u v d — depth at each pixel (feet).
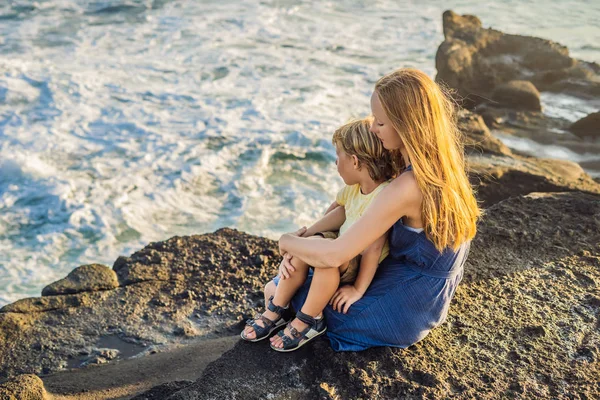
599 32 74.90
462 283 12.83
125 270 15.38
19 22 66.33
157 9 72.38
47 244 31.58
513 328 11.50
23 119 44.91
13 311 13.84
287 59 61.05
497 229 14.61
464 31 57.16
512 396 10.03
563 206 15.83
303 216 34.94
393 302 10.19
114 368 12.41
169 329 13.60
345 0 81.30
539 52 55.16
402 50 66.08
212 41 64.49
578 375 10.43
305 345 10.86
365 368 10.39
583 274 13.10
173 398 9.98
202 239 16.49
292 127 45.39
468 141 35.17
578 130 45.19
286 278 10.40
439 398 9.93
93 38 63.67
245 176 38.65
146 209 34.81
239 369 10.54
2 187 36.17
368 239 9.38
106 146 41.50
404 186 9.27
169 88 52.37
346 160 9.98
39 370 12.56
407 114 8.98
